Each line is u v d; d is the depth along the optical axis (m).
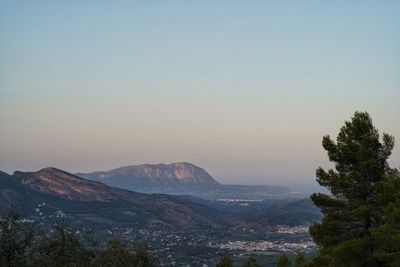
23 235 31.81
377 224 32.41
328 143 34.50
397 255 29.39
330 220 33.06
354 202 32.88
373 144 33.66
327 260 34.19
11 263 30.27
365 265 31.34
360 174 32.84
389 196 30.69
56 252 32.22
